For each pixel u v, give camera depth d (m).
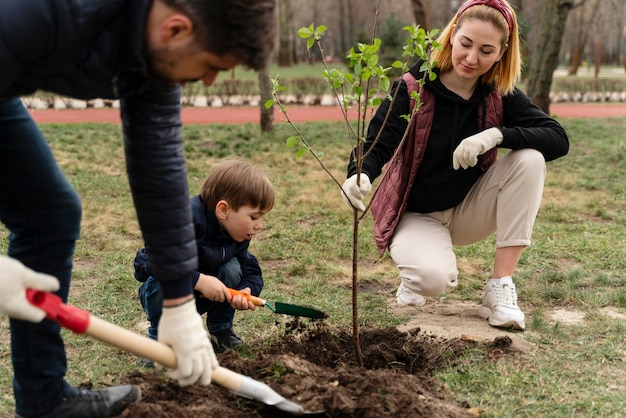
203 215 3.20
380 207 3.88
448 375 3.05
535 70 11.40
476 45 3.39
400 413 2.53
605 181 8.13
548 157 3.72
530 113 3.73
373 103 2.95
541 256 5.10
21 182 2.28
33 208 2.32
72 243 2.42
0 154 2.24
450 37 3.58
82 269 4.63
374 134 3.63
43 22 1.75
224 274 3.33
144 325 3.70
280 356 2.87
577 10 45.72
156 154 2.14
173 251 2.17
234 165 3.22
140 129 2.12
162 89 2.02
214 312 3.37
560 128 3.70
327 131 12.66
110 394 2.51
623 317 3.91
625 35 68.25
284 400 2.40
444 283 3.63
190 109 19.22
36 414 2.43
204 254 3.20
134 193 2.18
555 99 24.59
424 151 3.66
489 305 3.83
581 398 2.89
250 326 3.68
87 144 10.24
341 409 2.50
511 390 2.96
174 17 1.79
